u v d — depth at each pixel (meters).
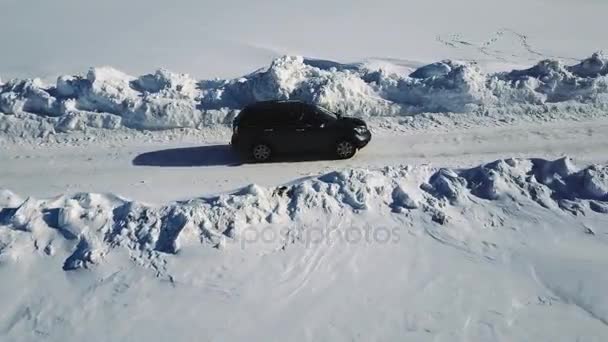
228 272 9.63
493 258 9.87
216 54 29.47
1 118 16.09
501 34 34.44
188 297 9.23
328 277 9.52
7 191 11.92
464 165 13.17
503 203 10.99
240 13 39.59
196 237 10.15
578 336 8.42
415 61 27.03
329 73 16.80
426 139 14.76
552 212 10.79
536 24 36.44
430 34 34.78
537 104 15.95
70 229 10.41
